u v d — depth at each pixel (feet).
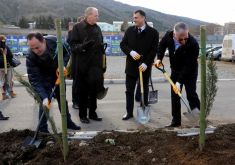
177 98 22.49
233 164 14.74
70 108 29.96
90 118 26.02
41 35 19.38
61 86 14.87
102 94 25.39
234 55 94.22
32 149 16.75
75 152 15.90
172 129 18.99
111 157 15.85
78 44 24.09
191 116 23.21
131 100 26.08
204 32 14.98
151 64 25.44
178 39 21.45
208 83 15.97
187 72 22.44
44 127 20.54
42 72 20.45
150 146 16.65
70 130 22.95
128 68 25.64
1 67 34.37
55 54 20.16
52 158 15.81
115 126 24.32
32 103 32.55
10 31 190.29
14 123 25.72
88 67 24.26
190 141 16.61
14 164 16.10
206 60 16.03
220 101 33.06
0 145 17.46
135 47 25.12
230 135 17.72
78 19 29.43
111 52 146.30
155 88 41.42
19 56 123.44
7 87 34.94
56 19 14.47
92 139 17.78
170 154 15.81
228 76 58.23
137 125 24.59
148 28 25.16
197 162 14.98
